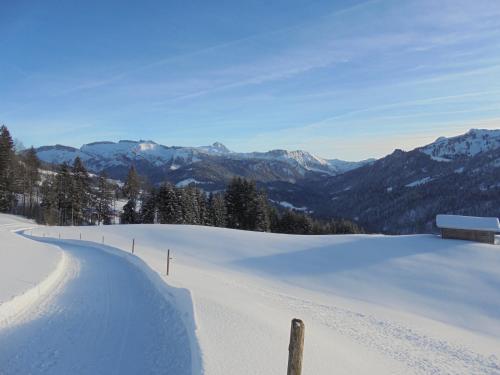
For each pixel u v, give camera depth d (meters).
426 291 33.81
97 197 92.88
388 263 41.81
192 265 38.50
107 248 37.88
